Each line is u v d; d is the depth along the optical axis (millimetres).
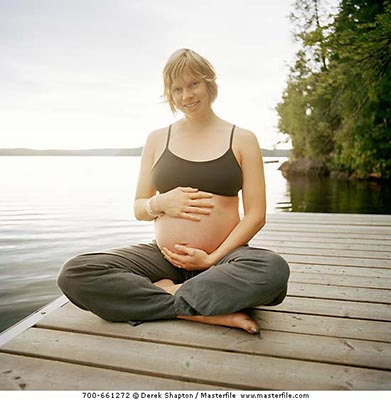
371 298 1813
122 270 1529
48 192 12680
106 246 5141
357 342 1368
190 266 1571
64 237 5719
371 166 16016
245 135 1635
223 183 1585
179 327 1467
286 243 3078
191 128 1712
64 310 1658
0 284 3594
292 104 18844
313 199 11734
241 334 1417
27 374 1175
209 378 1143
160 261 1691
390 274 2205
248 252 1447
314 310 1670
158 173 1683
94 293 1475
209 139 1655
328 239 3223
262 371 1181
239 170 1607
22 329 1475
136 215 1771
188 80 1583
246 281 1354
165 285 1636
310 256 2643
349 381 1131
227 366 1207
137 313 1490
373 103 14047
